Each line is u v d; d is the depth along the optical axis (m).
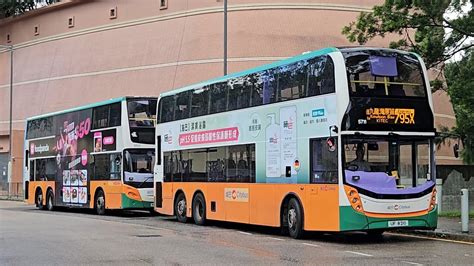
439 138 23.84
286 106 17.36
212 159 21.30
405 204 15.53
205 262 12.36
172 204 23.97
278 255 13.40
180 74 49.53
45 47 62.75
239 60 47.31
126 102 27.88
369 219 15.19
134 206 27.25
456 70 22.89
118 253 13.94
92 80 56.38
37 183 35.50
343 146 15.18
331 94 15.54
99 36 57.56
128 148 27.55
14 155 60.94
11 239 17.25
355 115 15.23
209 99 21.66
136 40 54.22
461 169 26.67
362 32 22.95
